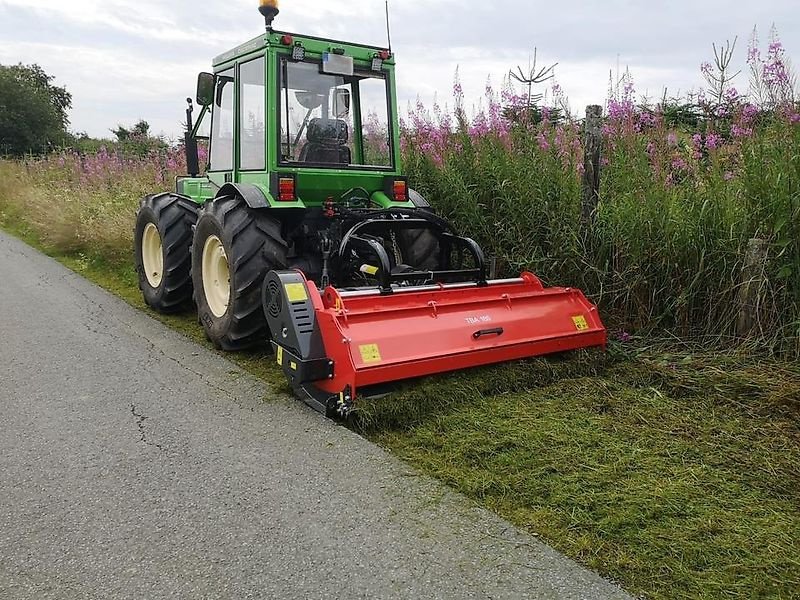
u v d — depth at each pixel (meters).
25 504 2.72
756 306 4.30
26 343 5.02
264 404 3.79
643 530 2.48
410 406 3.47
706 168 4.95
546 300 4.31
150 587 2.20
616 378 4.08
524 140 5.90
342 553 2.37
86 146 19.97
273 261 4.55
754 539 2.43
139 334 5.37
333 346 3.54
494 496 2.75
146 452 3.18
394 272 4.40
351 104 5.09
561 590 2.16
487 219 5.79
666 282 4.78
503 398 3.74
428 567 2.29
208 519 2.60
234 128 5.00
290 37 4.58
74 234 9.58
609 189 5.30
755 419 3.53
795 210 4.05
